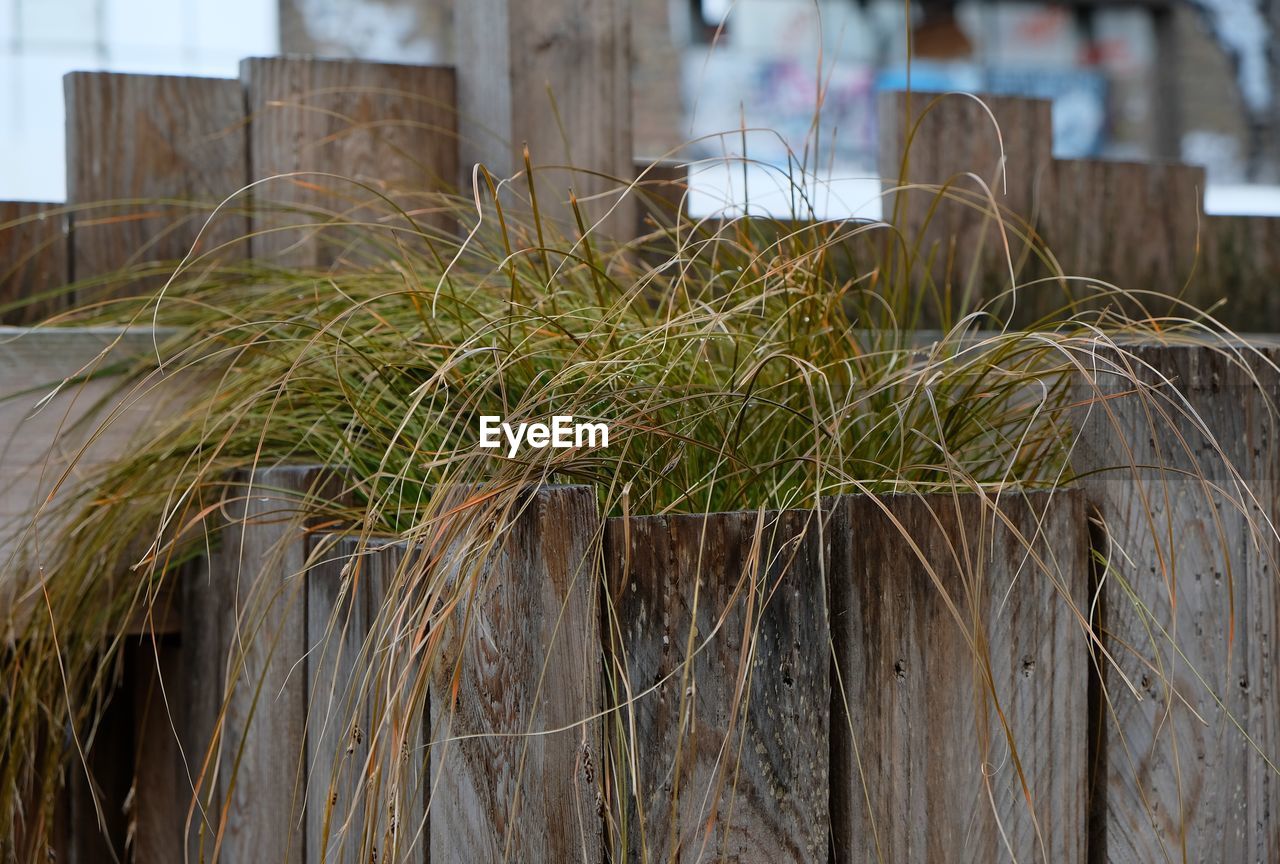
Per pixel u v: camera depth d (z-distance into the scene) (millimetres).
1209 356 2670
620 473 2619
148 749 2928
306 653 2682
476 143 3039
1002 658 2607
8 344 2838
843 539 2580
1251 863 2674
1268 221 3287
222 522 2803
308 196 3010
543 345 2682
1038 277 3197
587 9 3018
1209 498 2600
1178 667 2654
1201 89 10289
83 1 7074
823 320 2723
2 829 2773
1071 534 2623
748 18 9117
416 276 2756
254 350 2809
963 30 9844
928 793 2592
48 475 2846
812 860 2566
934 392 2688
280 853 2711
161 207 2988
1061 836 2621
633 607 2535
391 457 2730
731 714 2500
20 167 6965
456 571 2523
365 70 3031
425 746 2549
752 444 2670
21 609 2822
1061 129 10125
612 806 2529
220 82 2998
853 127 9414
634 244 2855
